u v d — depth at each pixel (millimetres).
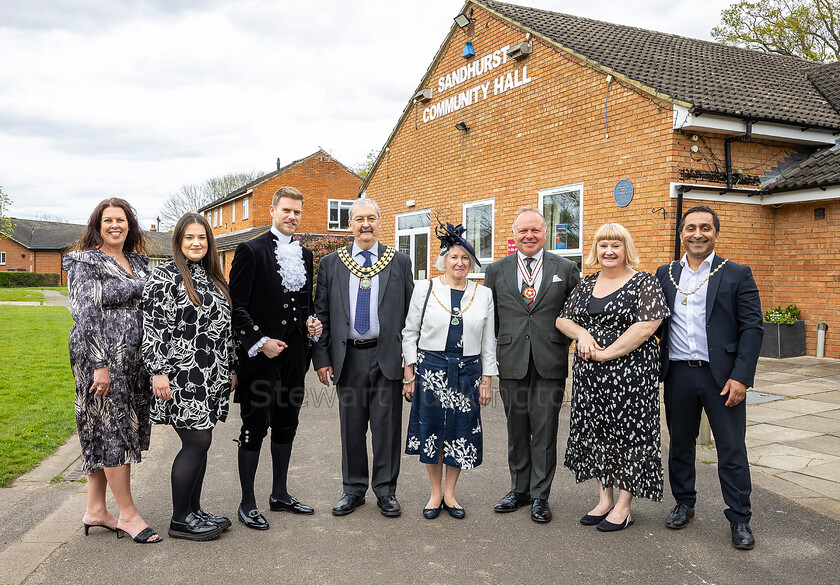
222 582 3176
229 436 6109
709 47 14008
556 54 10758
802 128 9398
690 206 8992
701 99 8836
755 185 9453
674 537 3768
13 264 65938
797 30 22891
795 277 9773
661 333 3971
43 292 43188
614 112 9648
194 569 3318
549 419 4105
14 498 4312
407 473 5039
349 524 3975
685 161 8859
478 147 12914
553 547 3629
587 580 3219
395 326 4234
